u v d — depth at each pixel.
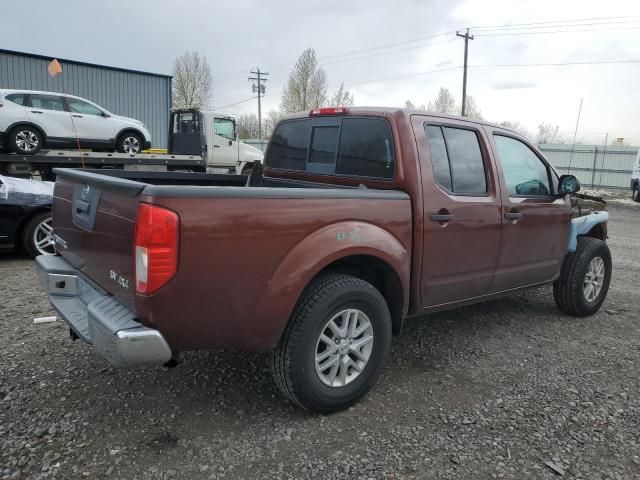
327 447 2.84
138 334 2.50
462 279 3.92
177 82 43.56
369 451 2.82
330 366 3.13
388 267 3.39
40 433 2.84
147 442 2.81
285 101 44.47
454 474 2.64
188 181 4.73
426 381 3.70
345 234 3.06
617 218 15.48
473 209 3.87
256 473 2.60
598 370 3.96
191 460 2.67
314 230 2.95
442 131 3.82
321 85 43.72
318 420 3.12
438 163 3.74
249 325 2.79
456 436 2.98
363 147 3.85
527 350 4.33
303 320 2.95
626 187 26.95
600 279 5.35
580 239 5.28
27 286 5.64
